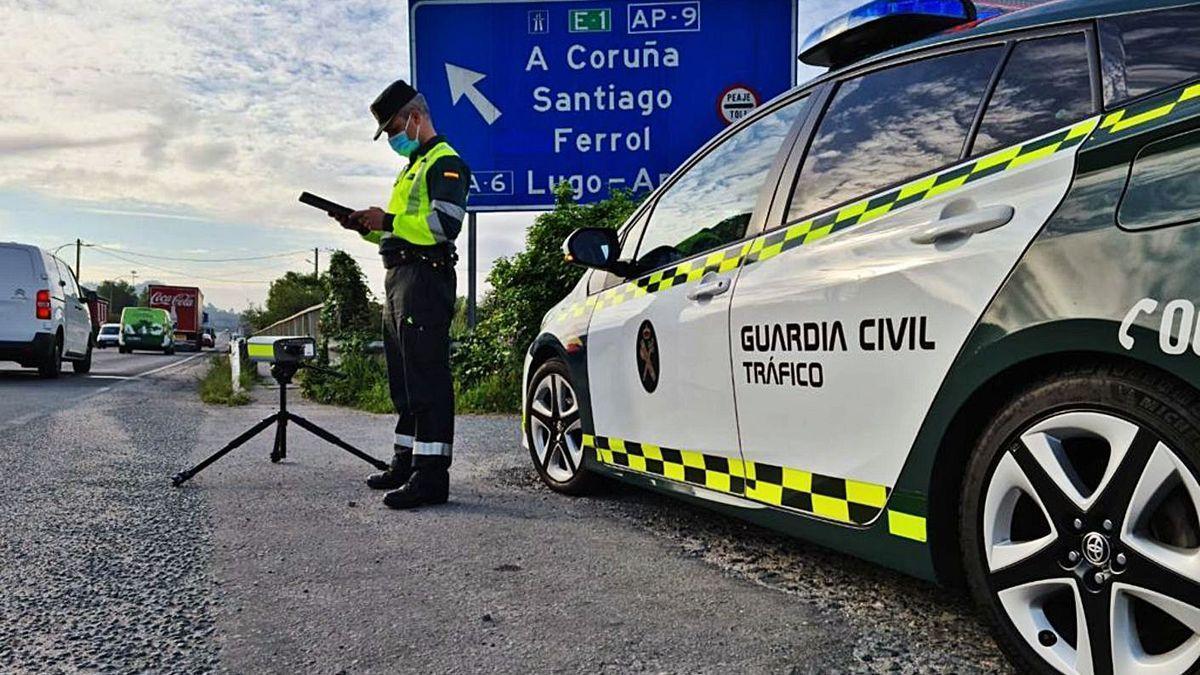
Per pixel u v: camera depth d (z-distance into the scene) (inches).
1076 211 78.5
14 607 111.4
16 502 169.3
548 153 423.5
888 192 102.5
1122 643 73.6
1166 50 79.0
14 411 330.3
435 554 135.6
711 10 417.1
